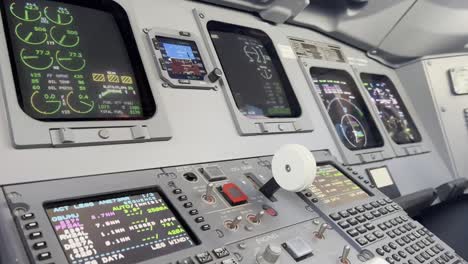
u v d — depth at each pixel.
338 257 1.19
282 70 1.96
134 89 1.38
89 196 1.02
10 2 1.25
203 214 1.12
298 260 1.11
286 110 1.85
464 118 2.76
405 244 1.39
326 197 1.45
